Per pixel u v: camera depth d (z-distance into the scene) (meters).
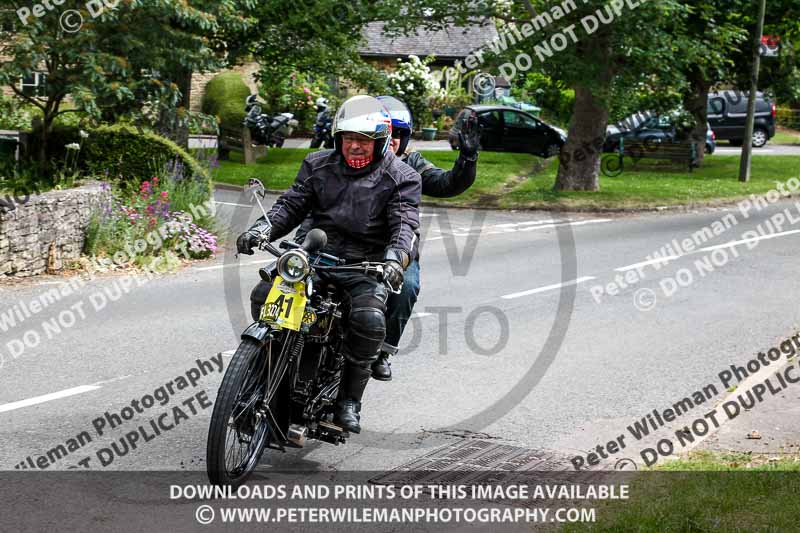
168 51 18.78
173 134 24.89
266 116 34.50
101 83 17.55
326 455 6.88
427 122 46.16
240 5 23.05
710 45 26.39
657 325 11.72
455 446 7.16
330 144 37.66
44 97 19.17
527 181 29.61
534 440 7.39
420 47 49.66
